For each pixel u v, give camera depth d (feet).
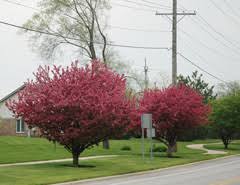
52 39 180.75
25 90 102.58
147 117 120.37
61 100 99.04
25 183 74.33
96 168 101.24
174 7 156.46
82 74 102.12
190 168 108.47
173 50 155.22
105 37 182.50
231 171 97.55
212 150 192.13
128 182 77.71
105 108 99.96
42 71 103.35
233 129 203.41
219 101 207.21
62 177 82.64
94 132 102.37
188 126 142.82
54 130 102.32
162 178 84.02
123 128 105.70
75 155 106.11
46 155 131.03
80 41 180.14
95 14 179.73
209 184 71.36
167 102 139.64
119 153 153.89
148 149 178.29
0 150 136.36
